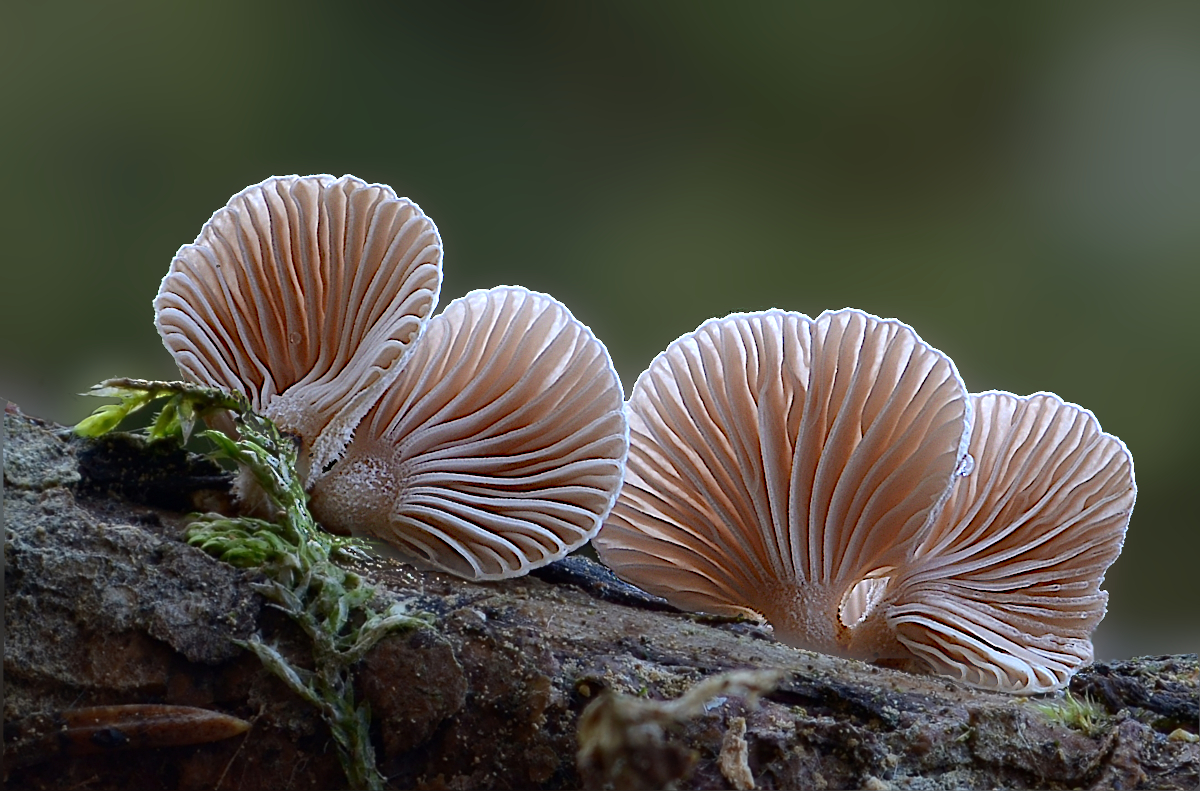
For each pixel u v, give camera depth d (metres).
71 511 0.14
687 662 0.14
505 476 0.14
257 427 0.14
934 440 0.14
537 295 0.14
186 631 0.13
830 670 0.14
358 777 0.13
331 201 0.14
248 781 0.13
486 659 0.14
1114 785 0.14
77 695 0.13
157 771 0.13
